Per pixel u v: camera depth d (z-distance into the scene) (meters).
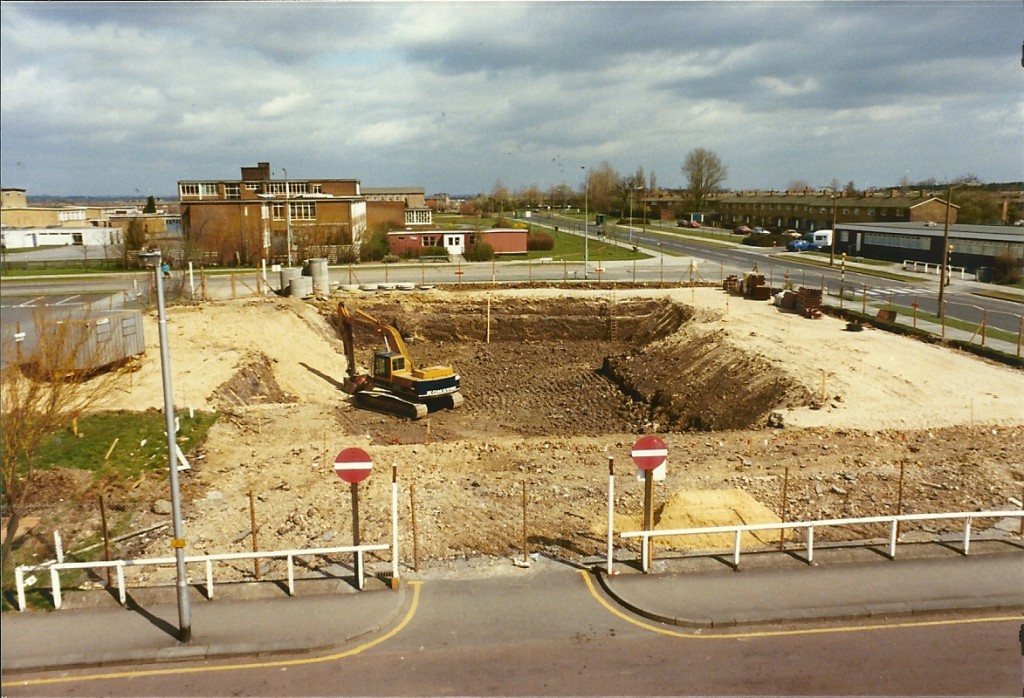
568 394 37.41
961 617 13.12
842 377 30.27
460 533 17.00
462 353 44.88
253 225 69.00
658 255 78.75
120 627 13.04
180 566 12.47
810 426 24.97
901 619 13.07
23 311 44.62
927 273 63.62
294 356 39.34
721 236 109.31
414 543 15.02
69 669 11.94
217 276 60.12
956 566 14.78
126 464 21.75
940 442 22.98
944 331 38.31
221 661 12.12
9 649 12.34
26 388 19.31
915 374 31.03
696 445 23.52
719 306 45.47
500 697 10.96
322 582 14.55
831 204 101.25
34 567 13.77
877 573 14.52
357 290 50.66
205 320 42.06
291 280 48.28
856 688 11.06
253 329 41.25
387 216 93.06
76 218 131.50
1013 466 20.58
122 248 70.31
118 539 17.11
